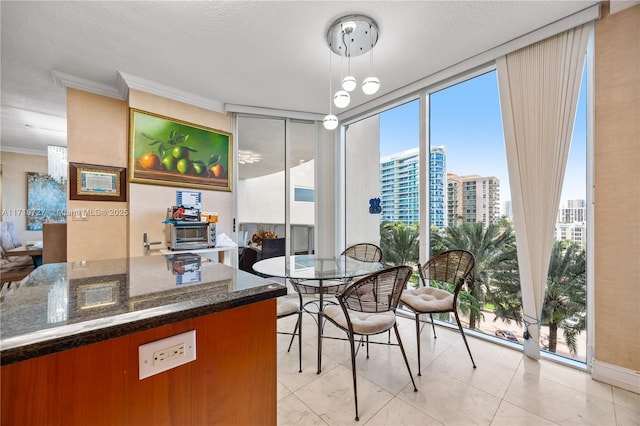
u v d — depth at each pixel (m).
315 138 3.77
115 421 0.62
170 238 2.70
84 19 1.85
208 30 1.97
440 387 1.70
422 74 2.58
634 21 1.63
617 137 1.69
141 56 2.29
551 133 1.93
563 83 1.88
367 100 3.18
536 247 1.98
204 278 1.00
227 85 2.81
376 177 3.39
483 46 2.15
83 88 2.65
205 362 0.76
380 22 1.88
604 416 1.44
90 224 2.63
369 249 2.91
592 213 1.81
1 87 2.77
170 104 2.89
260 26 1.93
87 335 0.57
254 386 0.86
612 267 1.70
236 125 3.43
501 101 2.16
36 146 4.92
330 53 2.26
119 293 0.81
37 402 0.54
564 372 1.84
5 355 0.49
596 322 1.76
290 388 1.71
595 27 1.76
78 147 2.61
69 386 0.57
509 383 1.73
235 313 0.82
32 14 1.79
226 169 3.33
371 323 1.61
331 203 3.80
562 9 1.76
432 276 2.33
